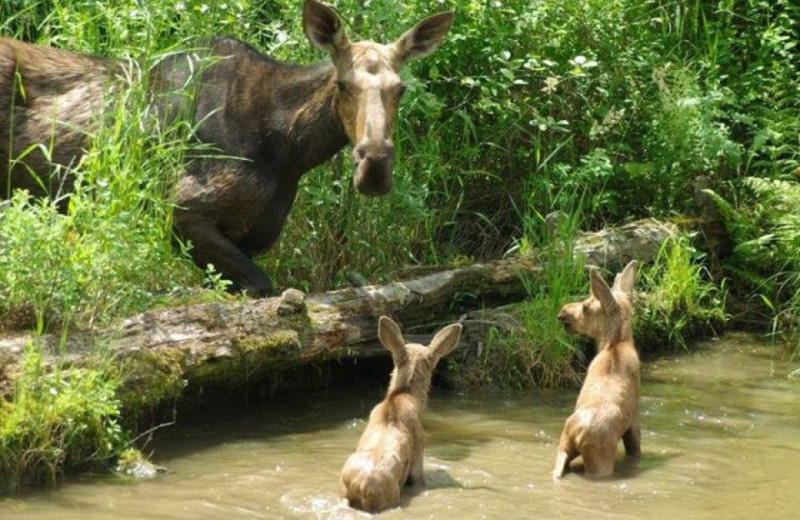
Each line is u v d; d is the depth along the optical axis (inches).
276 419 368.5
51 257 328.2
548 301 409.7
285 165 389.4
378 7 438.6
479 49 479.8
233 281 385.1
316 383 401.1
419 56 384.5
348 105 370.0
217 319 350.6
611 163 493.7
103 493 293.3
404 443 294.8
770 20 542.9
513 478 312.5
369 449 289.3
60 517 275.7
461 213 483.5
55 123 380.8
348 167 432.5
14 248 326.6
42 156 380.2
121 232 345.1
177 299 359.3
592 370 329.4
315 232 426.0
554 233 430.0
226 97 386.6
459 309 422.9
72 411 305.0
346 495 285.3
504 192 487.2
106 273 338.3
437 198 478.6
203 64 384.2
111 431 311.3
